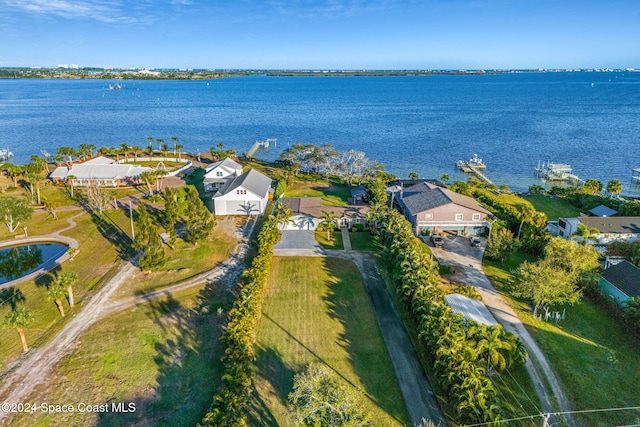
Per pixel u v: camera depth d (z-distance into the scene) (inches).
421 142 5821.9
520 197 3191.4
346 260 2112.5
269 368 1337.4
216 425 1018.1
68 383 1279.5
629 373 1328.7
